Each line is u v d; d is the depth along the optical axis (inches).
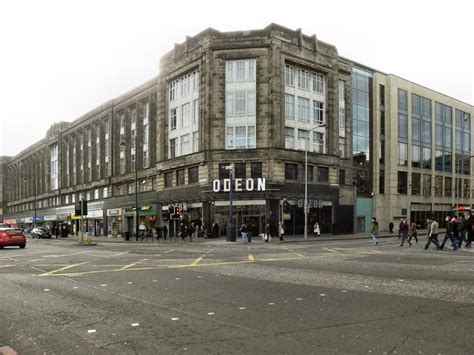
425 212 2250.2
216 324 255.8
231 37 1653.5
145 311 293.0
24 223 3821.4
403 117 2162.9
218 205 1599.4
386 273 477.1
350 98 1937.7
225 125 1644.9
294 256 719.7
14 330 249.1
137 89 2192.4
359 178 1974.7
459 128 2566.4
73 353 205.8
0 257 761.6
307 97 1759.4
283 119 1635.1
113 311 294.5
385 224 2042.3
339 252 801.6
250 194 1567.4
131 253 848.9
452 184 2460.6
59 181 3107.8
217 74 1656.0
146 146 2140.7
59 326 255.9
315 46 1771.7
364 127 2023.9
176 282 423.2
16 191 4163.4
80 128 2815.0
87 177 2716.5
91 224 2623.0
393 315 273.9
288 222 1611.7
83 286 404.2
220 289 378.9
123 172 2330.2
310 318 268.5
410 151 2178.9
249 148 1608.0
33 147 3688.5
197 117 1731.1
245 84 1648.6
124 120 2322.8
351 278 439.8
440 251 800.9
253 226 1567.4
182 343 218.2
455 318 265.1
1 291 380.2
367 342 216.8
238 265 580.1
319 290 368.5
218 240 1425.9
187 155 1726.1
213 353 202.2
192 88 1772.9
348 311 286.7
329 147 1803.6
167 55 1910.7
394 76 2127.2
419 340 219.6
